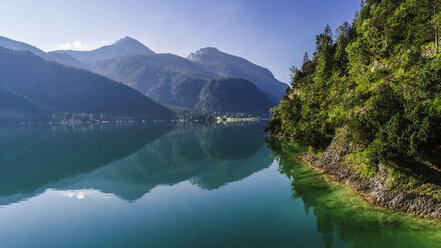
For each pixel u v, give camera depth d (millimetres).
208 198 32562
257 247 19297
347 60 93188
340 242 19516
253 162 57000
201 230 22828
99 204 31016
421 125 21703
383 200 24594
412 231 19656
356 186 29719
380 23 72125
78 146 92750
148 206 29875
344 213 24484
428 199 21156
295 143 79000
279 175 42750
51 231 23406
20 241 21609
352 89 58750
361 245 18781
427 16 52812
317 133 51656
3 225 24953
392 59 52531
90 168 54375
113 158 67125
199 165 56719
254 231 22266
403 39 55906
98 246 20375
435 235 18594
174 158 66500
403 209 22438
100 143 102438
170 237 21578
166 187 38719
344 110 49719
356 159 32812
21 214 27906
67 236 22344
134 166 56250
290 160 53594
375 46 64812
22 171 51688
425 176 22219
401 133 23422
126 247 20047
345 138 37094
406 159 23141
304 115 84438
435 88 26266
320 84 93938
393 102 27844
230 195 33531
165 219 25703
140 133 158125
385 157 24094
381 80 42938
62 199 33250
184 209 28625
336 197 28625
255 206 28812
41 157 68750
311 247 19047
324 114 67562
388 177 25531
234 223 24188
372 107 32750
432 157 21844
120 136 136125
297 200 30016
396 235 19547
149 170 51969
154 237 21672
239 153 71375
